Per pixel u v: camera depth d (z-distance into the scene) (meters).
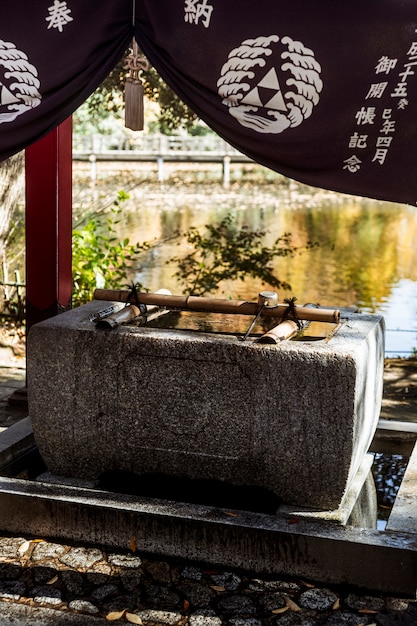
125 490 4.05
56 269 5.32
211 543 3.55
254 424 3.80
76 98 3.80
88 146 23.27
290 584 3.42
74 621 3.11
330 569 3.41
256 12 3.61
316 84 3.56
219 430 3.87
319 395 3.67
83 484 4.09
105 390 3.99
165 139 23.66
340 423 3.66
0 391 5.93
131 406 3.97
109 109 10.05
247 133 3.65
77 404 4.04
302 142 3.60
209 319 4.45
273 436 3.78
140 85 3.83
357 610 3.23
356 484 4.18
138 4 3.74
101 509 3.67
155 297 4.32
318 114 3.58
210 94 3.70
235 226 17.31
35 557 3.59
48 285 5.34
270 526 3.50
